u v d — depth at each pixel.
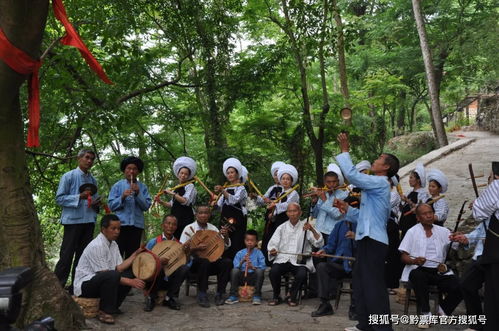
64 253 6.78
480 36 20.95
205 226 7.25
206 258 6.85
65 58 8.78
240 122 14.11
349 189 7.39
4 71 4.86
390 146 23.95
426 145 22.77
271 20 13.59
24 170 5.48
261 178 12.65
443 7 21.98
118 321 6.00
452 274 5.89
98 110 9.38
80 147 11.64
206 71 12.33
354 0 24.42
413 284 5.84
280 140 13.59
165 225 6.90
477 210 5.00
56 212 12.59
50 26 10.38
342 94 16.59
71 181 6.88
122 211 7.10
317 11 12.28
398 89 23.50
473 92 30.98
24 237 5.36
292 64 13.59
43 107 10.03
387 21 23.67
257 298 6.87
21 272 2.26
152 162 13.20
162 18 12.13
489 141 19.59
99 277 5.91
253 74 12.38
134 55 9.70
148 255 6.36
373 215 5.09
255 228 13.27
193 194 7.69
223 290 6.93
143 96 12.55
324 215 7.46
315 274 7.21
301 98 15.40
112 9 9.91
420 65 23.36
